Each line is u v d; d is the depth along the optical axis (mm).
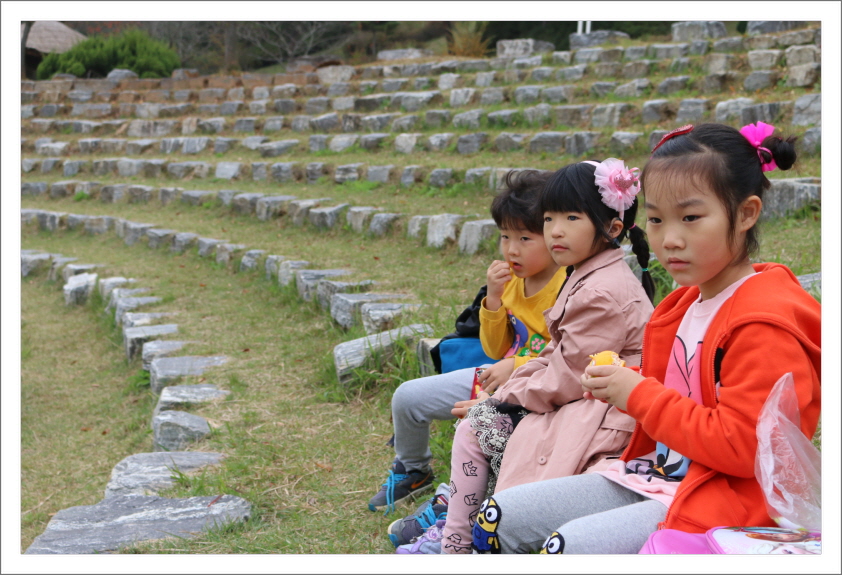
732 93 9273
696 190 1625
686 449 1609
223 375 4773
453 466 2230
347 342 4418
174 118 15391
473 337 2947
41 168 14336
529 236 2473
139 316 6434
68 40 22250
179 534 2734
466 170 8703
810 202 5578
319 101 13734
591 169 2107
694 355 1732
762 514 1610
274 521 2867
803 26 10844
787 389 1491
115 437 4672
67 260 9211
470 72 13633
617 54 11758
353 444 3543
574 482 1805
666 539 1528
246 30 25344
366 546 2604
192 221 9938
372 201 8727
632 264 4371
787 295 1622
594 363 1846
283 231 8609
